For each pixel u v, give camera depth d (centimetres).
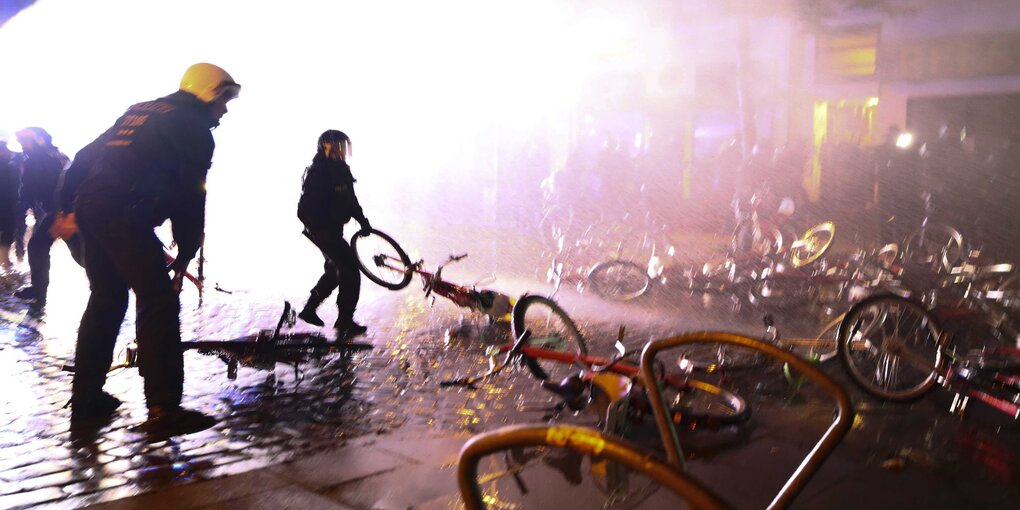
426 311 883
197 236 488
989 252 1139
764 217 1325
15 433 443
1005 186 1361
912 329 545
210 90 477
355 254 755
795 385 549
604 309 887
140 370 460
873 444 435
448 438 437
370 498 351
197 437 439
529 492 358
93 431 449
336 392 538
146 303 454
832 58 1725
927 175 1420
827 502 357
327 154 730
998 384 498
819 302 823
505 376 580
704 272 1014
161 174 464
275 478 375
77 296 980
